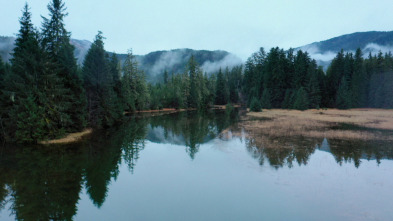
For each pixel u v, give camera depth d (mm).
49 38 21172
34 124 19031
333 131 23344
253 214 8016
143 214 8219
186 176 12086
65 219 8000
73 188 10734
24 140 19469
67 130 22891
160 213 8242
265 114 44844
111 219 7926
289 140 19422
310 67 56656
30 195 9984
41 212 8547
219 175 12047
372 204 8484
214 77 100875
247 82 79125
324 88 60375
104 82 28609
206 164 13969
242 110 61906
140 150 18062
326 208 8281
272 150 16328
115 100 35812
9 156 15914
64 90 20797
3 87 20500
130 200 9406
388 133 22125
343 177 11234
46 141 20188
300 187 10188
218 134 24047
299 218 7645
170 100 70188
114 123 34969
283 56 61812
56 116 20750
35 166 13859
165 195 9828
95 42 28469
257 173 12078
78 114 23656
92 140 21703
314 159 14117
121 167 13781
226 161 14344
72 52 23438
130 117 45312
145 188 10648
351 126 26688
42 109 19656
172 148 18656
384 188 9906
